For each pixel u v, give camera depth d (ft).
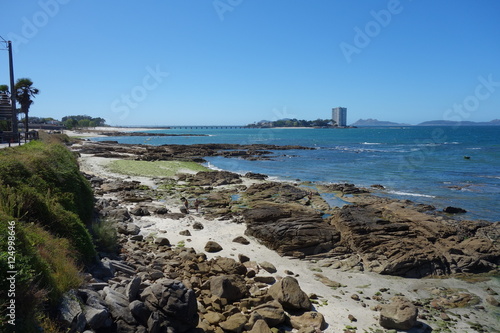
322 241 57.98
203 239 60.95
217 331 30.73
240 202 92.22
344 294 43.68
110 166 152.15
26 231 30.40
